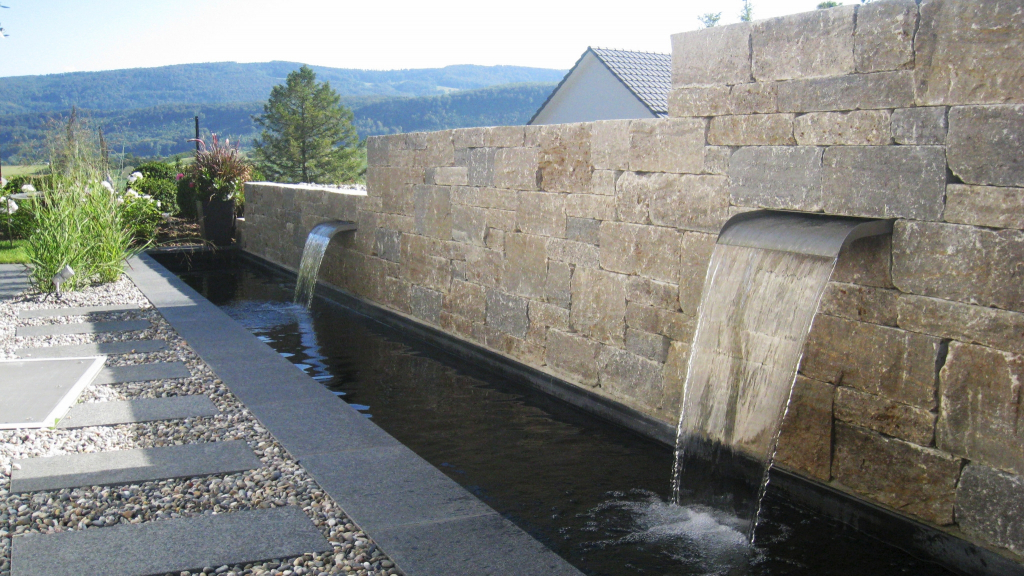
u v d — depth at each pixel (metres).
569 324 5.43
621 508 3.70
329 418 4.42
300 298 9.23
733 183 4.06
